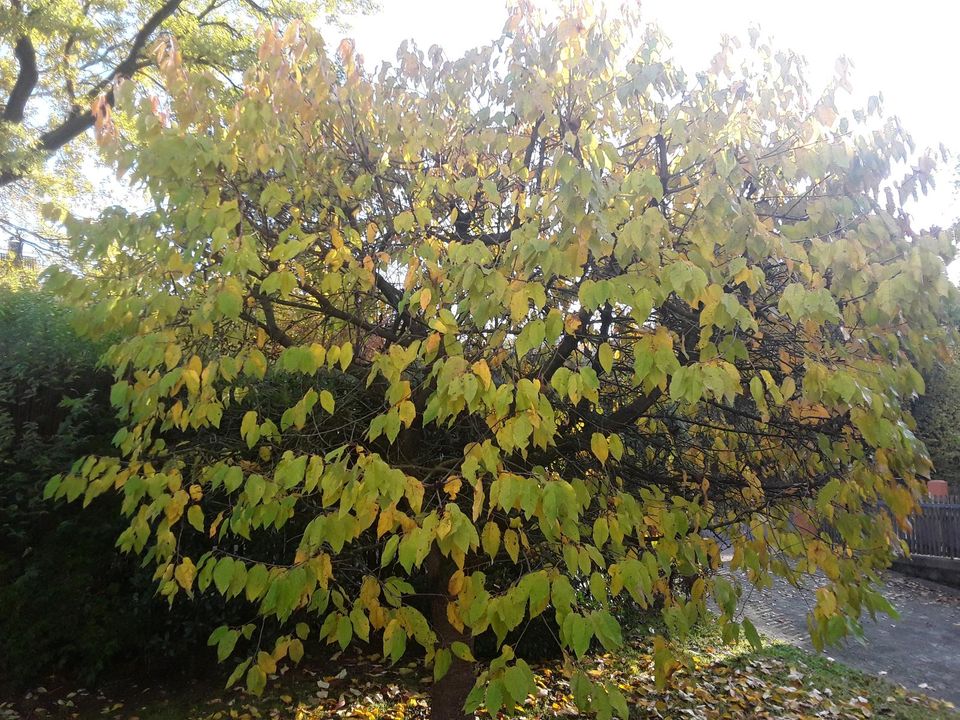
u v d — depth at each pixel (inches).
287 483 93.0
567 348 122.9
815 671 237.5
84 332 112.7
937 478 506.0
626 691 204.5
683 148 121.5
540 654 225.3
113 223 113.7
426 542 84.5
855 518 108.9
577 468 122.8
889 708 205.9
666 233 105.2
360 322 136.6
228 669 205.0
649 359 91.0
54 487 112.7
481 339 120.5
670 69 127.1
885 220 107.9
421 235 125.5
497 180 136.2
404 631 97.0
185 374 105.8
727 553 273.9
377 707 188.9
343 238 128.3
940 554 426.6
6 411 185.5
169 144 111.0
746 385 129.3
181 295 120.6
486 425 116.2
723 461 148.3
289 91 125.7
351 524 91.7
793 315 93.7
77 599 185.0
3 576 183.2
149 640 194.7
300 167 128.7
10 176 431.2
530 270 99.7
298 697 194.1
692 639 256.7
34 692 182.5
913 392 103.9
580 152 109.1
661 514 102.4
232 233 116.7
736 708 197.5
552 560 107.1
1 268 324.2
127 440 119.0
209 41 443.8
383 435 139.6
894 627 315.3
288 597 90.1
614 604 196.1
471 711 83.7
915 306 107.0
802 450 139.9
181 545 190.5
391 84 145.0
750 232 102.7
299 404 106.1
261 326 131.6
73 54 486.3
